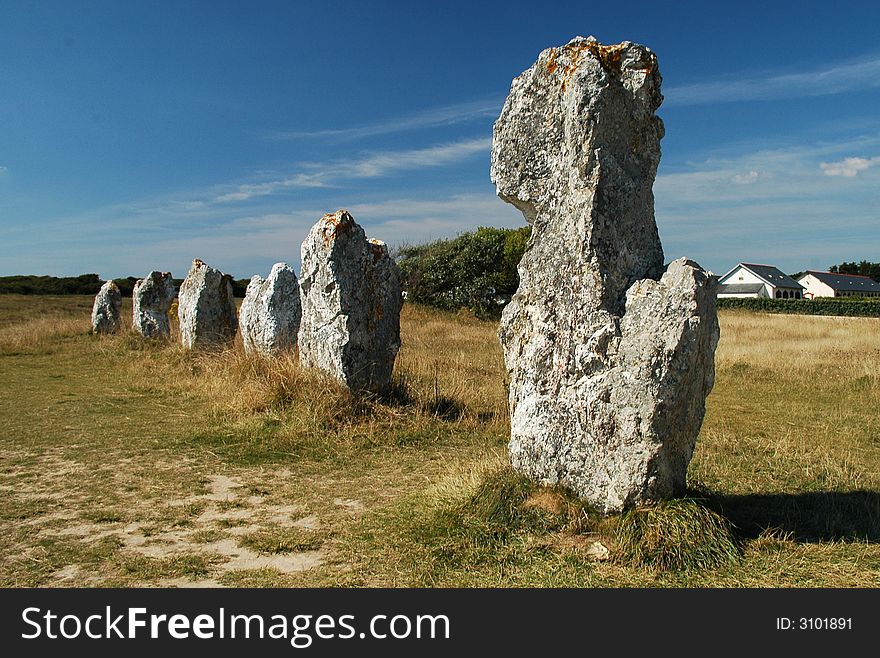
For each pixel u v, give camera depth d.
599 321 4.75
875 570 4.30
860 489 6.09
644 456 4.48
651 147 5.16
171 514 5.54
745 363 14.23
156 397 10.76
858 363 13.59
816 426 9.05
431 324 22.19
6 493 6.06
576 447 4.86
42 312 30.39
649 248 5.11
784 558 4.44
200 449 7.56
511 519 4.86
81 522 5.34
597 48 5.01
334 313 8.83
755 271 69.38
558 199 5.12
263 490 6.18
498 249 28.44
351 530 5.12
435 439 8.05
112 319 18.91
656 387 4.42
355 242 9.04
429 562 4.48
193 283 14.69
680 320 4.39
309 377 8.88
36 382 12.34
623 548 4.39
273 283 12.02
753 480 6.37
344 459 7.24
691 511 4.49
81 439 8.02
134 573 4.41
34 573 4.42
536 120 5.24
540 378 5.05
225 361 11.93
